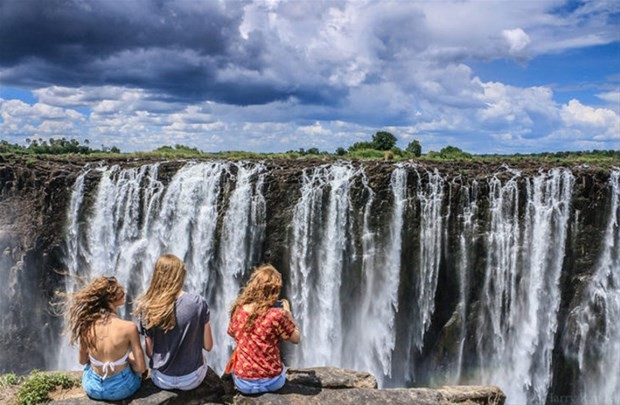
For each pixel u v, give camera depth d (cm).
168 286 630
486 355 2295
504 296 2236
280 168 2289
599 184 2138
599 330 2233
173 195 2294
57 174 2261
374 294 2283
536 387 2275
